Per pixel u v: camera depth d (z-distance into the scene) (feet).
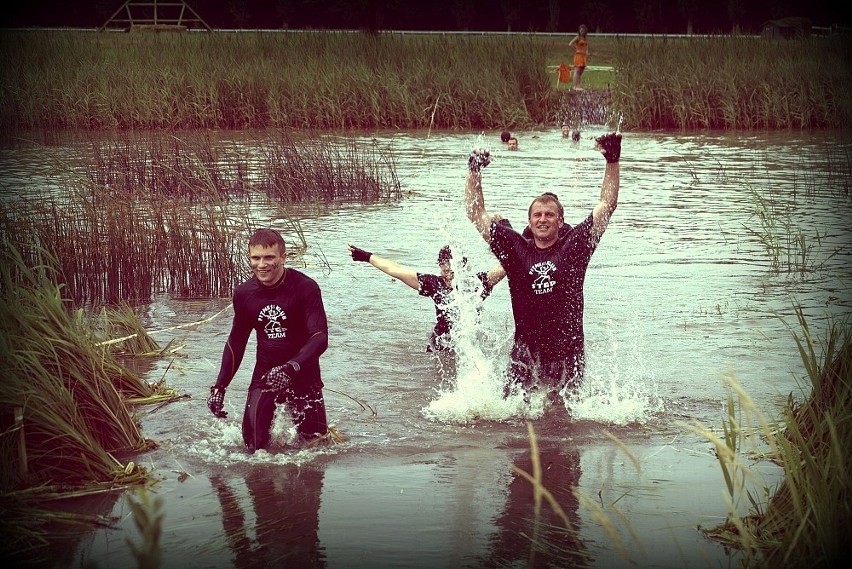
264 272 19.71
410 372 24.41
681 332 27.43
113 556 14.87
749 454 19.04
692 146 73.00
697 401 22.13
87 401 19.21
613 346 26.30
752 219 44.37
